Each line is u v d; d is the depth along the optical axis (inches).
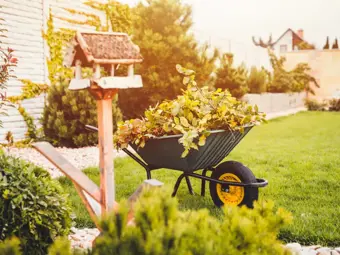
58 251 59.2
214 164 183.5
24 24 405.1
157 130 172.2
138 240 57.6
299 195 199.3
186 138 157.6
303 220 158.1
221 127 171.5
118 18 521.7
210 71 497.7
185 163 170.1
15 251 57.4
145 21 490.9
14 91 394.3
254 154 335.6
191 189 206.2
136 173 260.4
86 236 147.6
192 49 490.3
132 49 103.3
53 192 115.4
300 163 288.8
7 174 109.0
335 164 283.7
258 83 892.0
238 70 676.1
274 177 242.8
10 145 346.6
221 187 179.9
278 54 1254.3
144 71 471.2
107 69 108.5
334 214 167.0
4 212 104.9
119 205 63.2
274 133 501.0
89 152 348.8
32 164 120.0
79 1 470.6
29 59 410.6
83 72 370.3
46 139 382.6
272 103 948.6
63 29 450.6
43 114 384.8
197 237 58.9
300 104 1200.2
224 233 61.9
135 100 472.4
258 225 64.5
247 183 167.6
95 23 494.3
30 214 105.6
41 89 419.2
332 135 473.1
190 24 504.7
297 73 1216.2
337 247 134.6
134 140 171.8
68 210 118.8
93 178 249.8
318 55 1299.2
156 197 63.9
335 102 960.9
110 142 106.1
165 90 470.0
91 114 373.1
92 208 115.4
